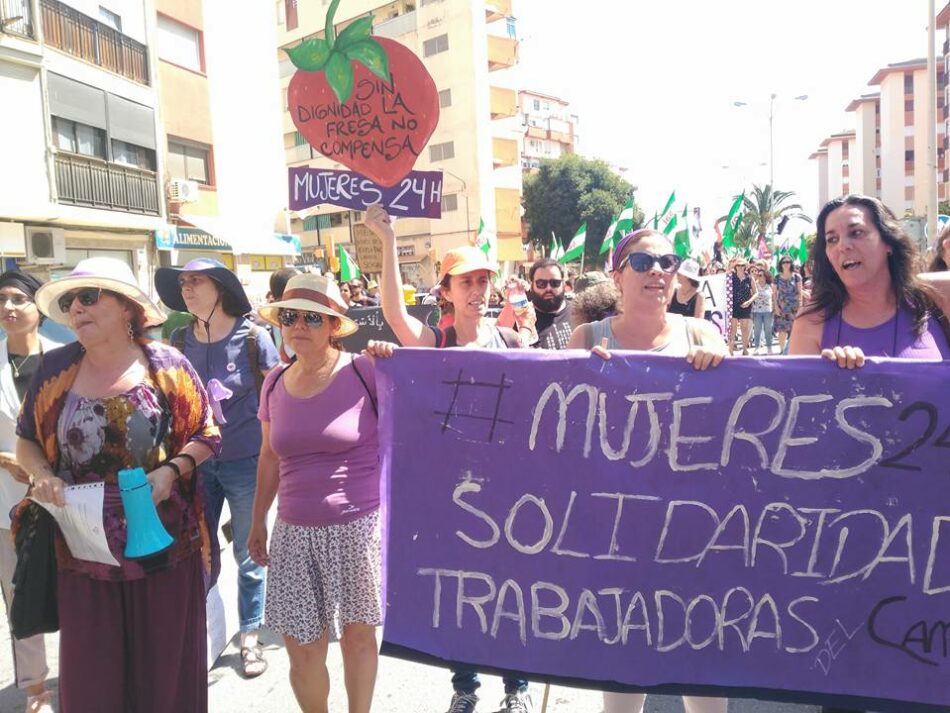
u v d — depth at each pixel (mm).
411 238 45812
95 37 19234
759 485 2500
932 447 2395
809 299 2859
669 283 2771
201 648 2918
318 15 47250
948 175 63438
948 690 2391
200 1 23938
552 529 2627
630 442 2580
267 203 27250
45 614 2803
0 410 3404
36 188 17078
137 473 2627
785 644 2482
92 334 2699
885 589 2430
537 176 51219
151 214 21578
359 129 3572
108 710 2729
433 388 2734
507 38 46844
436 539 2707
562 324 5043
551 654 2615
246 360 4035
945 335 2691
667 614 2549
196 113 23766
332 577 2920
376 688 3668
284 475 3025
